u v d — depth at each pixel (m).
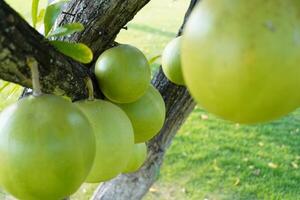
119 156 1.00
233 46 0.60
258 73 0.60
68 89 0.97
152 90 1.21
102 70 1.09
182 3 9.22
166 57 1.42
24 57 0.81
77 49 0.91
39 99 0.79
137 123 1.16
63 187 0.79
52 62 0.89
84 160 0.80
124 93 1.10
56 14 0.96
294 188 3.68
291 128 4.58
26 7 4.49
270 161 4.02
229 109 0.63
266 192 3.64
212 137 4.40
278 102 0.62
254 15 0.61
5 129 0.76
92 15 1.22
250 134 4.46
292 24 0.60
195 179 3.80
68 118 0.78
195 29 0.63
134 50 1.12
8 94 1.29
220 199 3.59
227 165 3.96
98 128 0.97
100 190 2.13
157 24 7.73
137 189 2.06
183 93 1.86
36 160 0.75
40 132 0.76
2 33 0.76
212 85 0.62
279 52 0.60
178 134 4.44
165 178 3.80
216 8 0.62
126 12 1.22
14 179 0.77
